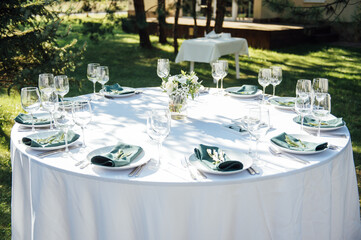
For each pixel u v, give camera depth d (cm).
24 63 511
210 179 184
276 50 1203
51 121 254
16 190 240
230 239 193
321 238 216
